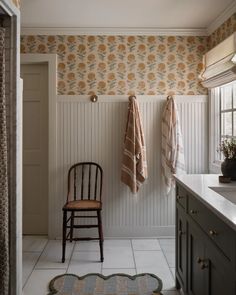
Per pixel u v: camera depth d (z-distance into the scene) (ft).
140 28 10.87
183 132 11.16
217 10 9.31
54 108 11.00
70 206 9.45
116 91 11.06
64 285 7.84
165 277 8.29
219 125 10.86
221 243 4.68
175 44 11.09
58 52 10.96
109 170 11.14
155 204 11.19
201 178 7.68
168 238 11.16
